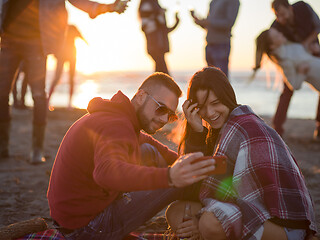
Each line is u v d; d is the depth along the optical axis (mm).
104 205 2008
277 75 5645
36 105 4516
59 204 1976
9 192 3592
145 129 2064
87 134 1853
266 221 1960
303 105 22812
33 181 3945
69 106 9008
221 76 2184
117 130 1723
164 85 2018
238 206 1992
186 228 2160
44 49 4238
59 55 4395
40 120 4559
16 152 5156
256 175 1993
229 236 1938
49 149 5398
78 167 1903
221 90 2148
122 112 1905
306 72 5000
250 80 5234
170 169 1548
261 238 1963
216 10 5977
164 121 2045
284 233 1951
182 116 2473
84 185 1933
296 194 1980
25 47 4301
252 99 28469
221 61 6117
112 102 1896
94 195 1957
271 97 31188
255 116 2170
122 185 1559
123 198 2150
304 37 4988
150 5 6445
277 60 5082
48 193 2105
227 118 2207
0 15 4141
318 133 6336
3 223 2916
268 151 2014
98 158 1654
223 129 2160
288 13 4906
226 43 6059
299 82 5078
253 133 2051
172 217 2314
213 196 2105
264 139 2039
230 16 5926
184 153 2395
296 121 9359
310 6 5039
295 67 5012
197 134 2334
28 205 3289
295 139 6457
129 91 41094
